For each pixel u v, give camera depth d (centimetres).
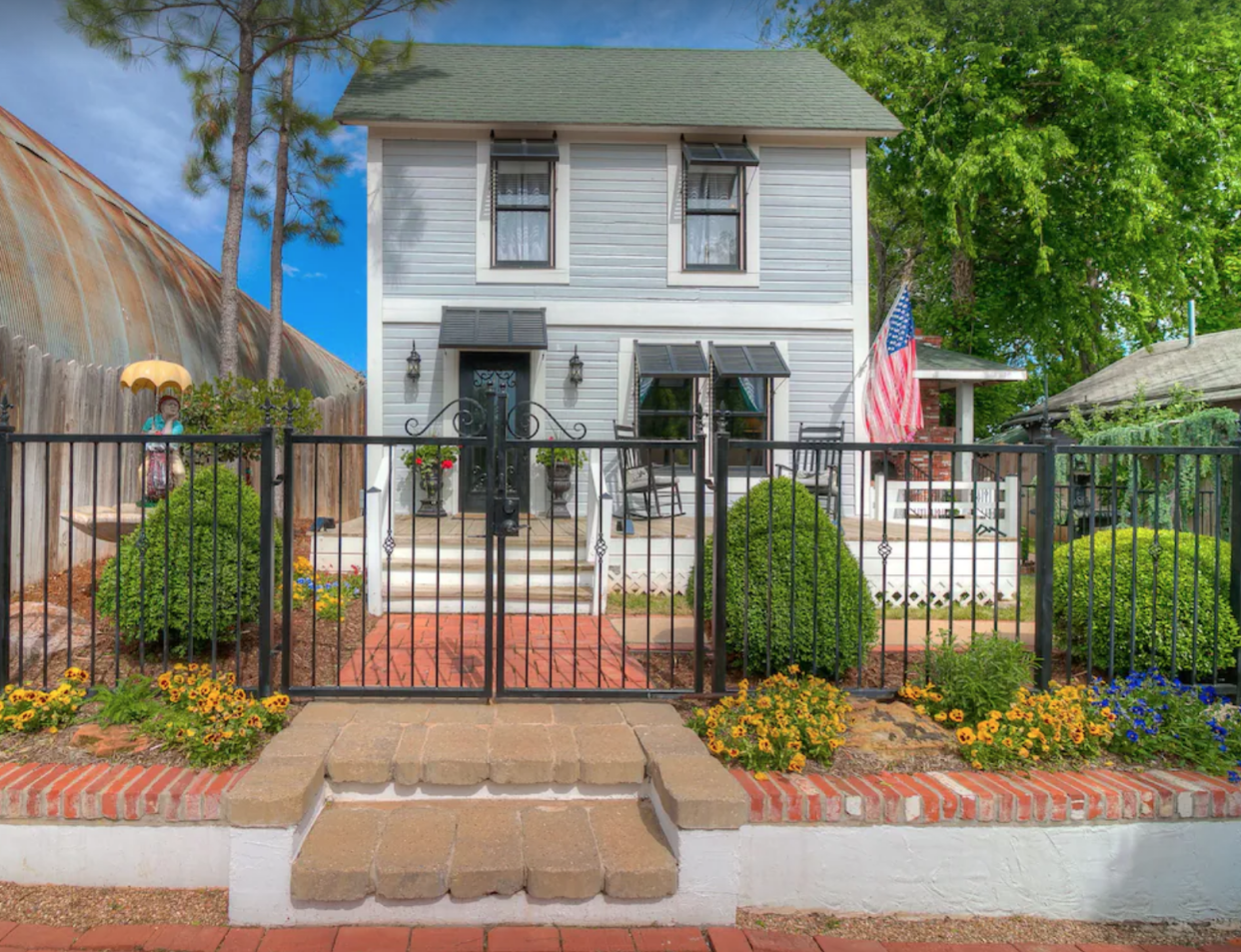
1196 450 430
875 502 984
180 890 305
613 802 337
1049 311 1639
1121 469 1018
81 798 301
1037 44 1454
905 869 314
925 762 350
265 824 280
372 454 985
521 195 1020
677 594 721
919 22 1470
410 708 393
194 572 446
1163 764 357
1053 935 310
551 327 1005
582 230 1009
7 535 390
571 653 509
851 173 1025
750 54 1264
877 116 1026
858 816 311
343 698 403
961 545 758
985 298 1834
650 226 1016
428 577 661
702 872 292
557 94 1059
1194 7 1416
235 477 485
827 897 312
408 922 284
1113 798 320
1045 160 1391
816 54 1254
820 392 1023
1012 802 315
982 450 413
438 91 1050
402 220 994
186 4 859
